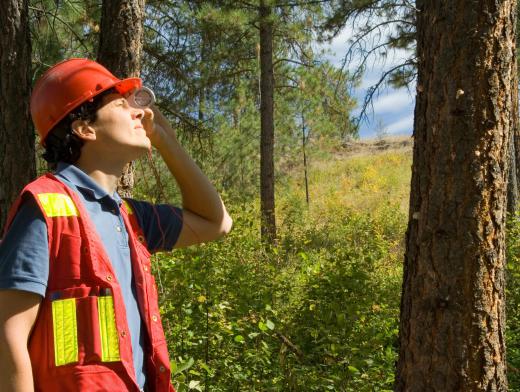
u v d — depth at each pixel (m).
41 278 1.27
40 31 8.77
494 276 2.99
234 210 8.56
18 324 1.25
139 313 1.49
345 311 4.96
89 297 1.32
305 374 4.26
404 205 20.72
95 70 1.54
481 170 2.94
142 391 1.42
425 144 3.06
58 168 1.48
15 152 5.70
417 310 3.09
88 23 9.22
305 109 18.39
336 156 33.28
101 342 1.31
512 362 5.42
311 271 6.04
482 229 2.95
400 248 14.13
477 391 2.99
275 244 10.11
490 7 2.91
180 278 4.59
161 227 1.73
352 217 15.48
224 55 13.28
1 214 5.69
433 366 3.03
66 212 1.36
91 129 1.50
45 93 1.51
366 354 4.21
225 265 6.21
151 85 10.30
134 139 1.54
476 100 2.93
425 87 3.08
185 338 4.39
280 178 19.12
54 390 1.29
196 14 11.77
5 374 1.23
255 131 17.25
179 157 1.77
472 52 2.91
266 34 12.86
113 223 1.49
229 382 4.30
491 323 2.99
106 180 1.52
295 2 12.71
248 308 4.79
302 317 5.25
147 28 11.09
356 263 5.92
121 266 1.46
